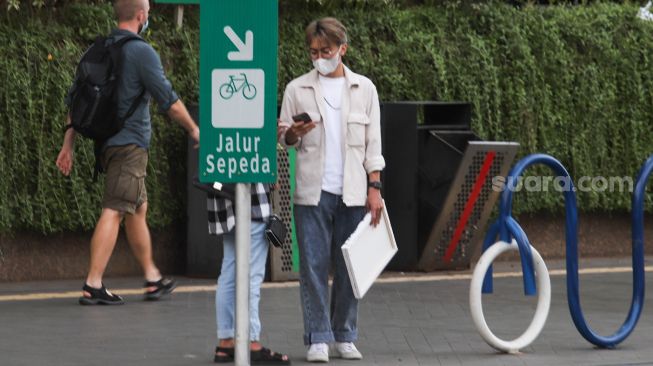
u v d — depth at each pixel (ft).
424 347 92.27
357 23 136.26
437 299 113.91
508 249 89.61
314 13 135.44
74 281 122.21
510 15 141.79
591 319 104.94
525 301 113.50
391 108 129.29
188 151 123.03
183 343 92.17
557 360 88.12
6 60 117.39
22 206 118.01
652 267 139.33
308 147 85.30
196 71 126.93
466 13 140.97
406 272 130.21
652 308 111.34
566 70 143.02
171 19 130.21
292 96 85.87
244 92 65.87
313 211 85.25
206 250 123.13
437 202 128.26
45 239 122.21
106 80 104.12
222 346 85.40
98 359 86.07
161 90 103.55
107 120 104.58
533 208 140.87
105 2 129.39
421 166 129.08
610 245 149.07
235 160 66.03
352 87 85.81
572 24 144.56
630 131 146.72
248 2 65.62
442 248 130.11
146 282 111.14
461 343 93.91
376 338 95.61
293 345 92.58
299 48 131.75
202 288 117.91
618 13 147.43
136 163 106.93
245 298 66.54
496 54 139.74
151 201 124.26
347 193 84.64
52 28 121.39
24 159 117.70
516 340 90.94
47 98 118.73
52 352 88.22
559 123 142.72
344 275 86.69
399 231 130.11
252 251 84.33
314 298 85.76
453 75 136.87
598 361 88.02
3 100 117.29
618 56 146.30
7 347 89.71
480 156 126.31
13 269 120.57
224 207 83.82
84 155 119.96
